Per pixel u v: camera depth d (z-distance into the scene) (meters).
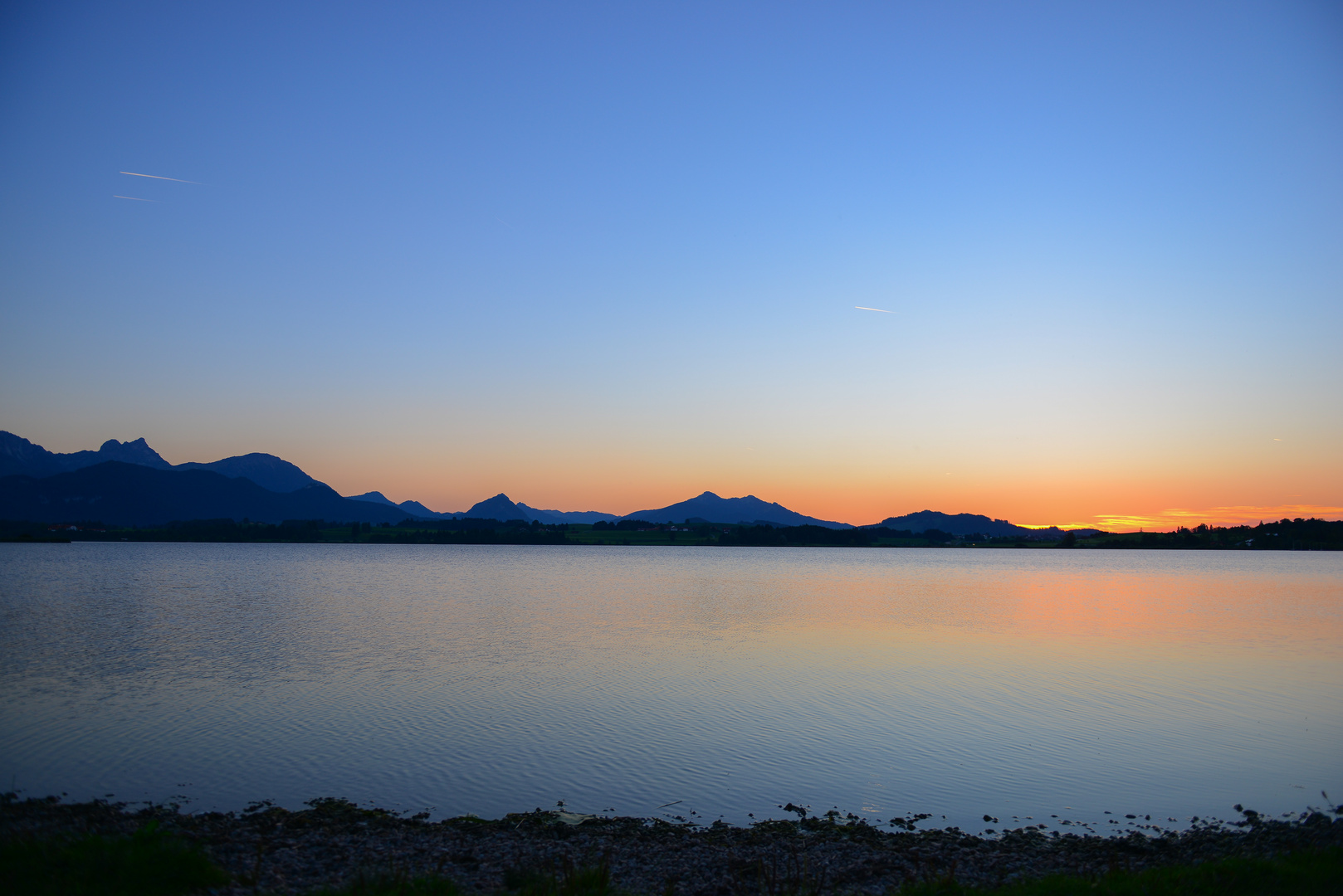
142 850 13.26
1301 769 23.64
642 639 50.28
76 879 12.20
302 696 31.91
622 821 19.02
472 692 33.03
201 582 105.81
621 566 177.25
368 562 176.88
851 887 14.61
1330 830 17.22
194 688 33.41
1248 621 63.69
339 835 17.14
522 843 17.02
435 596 84.56
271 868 14.35
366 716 28.77
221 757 23.73
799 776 22.92
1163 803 20.88
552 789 21.61
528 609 70.12
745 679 36.62
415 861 15.38
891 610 71.75
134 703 30.48
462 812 19.86
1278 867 13.02
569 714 29.34
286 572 134.25
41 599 77.19
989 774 23.12
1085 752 25.31
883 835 18.28
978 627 58.09
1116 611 72.12
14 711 28.95
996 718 29.47
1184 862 15.87
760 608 72.56
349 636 50.53
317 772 22.58
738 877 15.00
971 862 16.16
